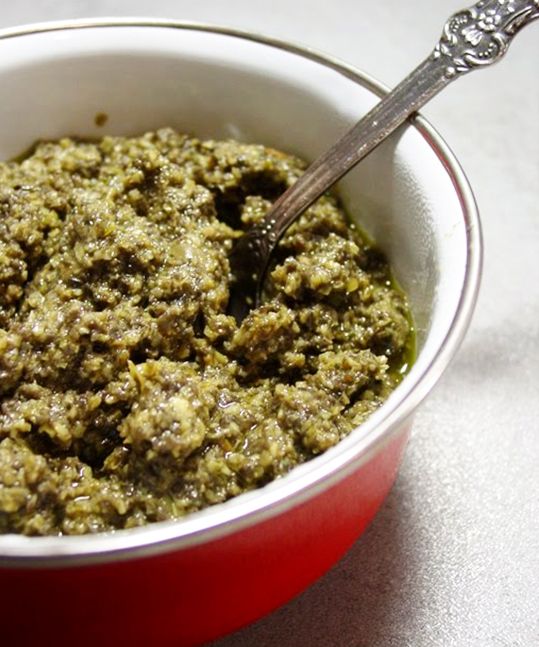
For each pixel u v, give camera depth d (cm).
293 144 35
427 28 48
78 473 28
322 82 34
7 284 31
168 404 28
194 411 28
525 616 29
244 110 36
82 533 27
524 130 43
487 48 30
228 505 24
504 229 39
